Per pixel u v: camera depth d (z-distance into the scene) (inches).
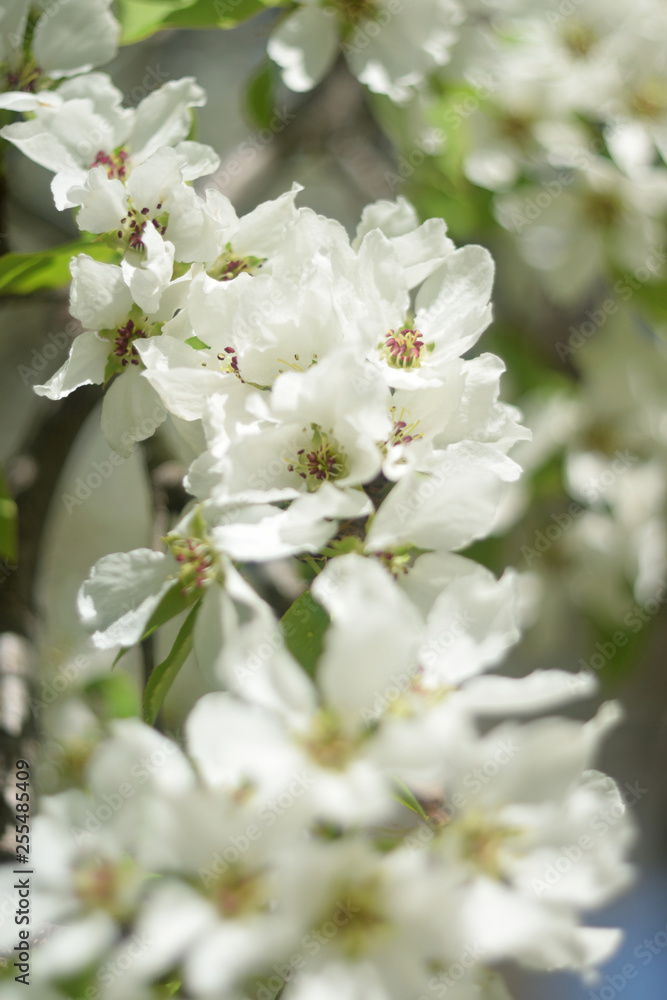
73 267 21.1
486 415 21.1
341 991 19.0
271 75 26.1
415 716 19.5
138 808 19.2
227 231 21.5
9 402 36.0
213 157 22.0
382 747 19.2
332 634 19.3
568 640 28.2
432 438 20.9
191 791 19.0
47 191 29.0
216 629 20.4
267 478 20.6
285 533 20.4
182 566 20.6
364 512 20.3
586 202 25.7
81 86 22.2
